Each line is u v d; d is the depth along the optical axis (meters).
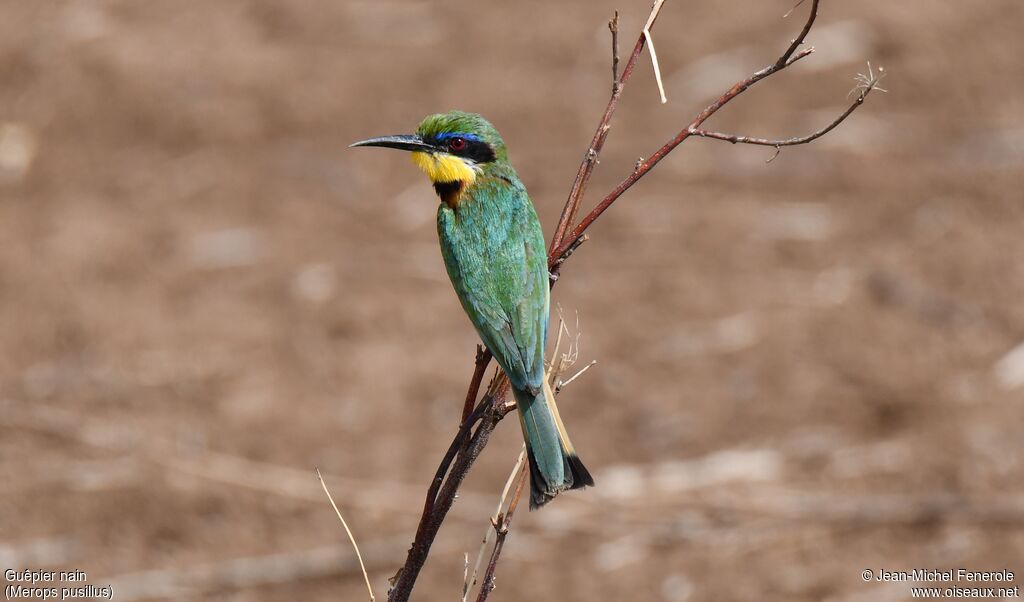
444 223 7.76
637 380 13.77
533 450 6.41
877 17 20.41
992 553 11.05
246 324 15.09
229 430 13.33
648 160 6.12
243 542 11.88
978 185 16.84
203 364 14.35
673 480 12.34
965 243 15.73
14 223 17.17
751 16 20.84
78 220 17.14
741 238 16.17
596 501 12.16
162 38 21.22
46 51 20.61
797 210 16.70
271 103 19.39
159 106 19.33
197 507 12.26
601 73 19.86
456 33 21.38
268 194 17.59
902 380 13.41
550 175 17.42
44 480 12.55
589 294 15.26
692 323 14.65
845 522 11.66
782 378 13.62
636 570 11.33
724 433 12.89
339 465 12.81
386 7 22.33
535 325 7.29
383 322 15.13
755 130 18.23
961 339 14.05
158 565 11.56
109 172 18.20
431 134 7.86
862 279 15.28
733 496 12.08
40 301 15.38
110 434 13.20
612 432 13.04
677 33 20.56
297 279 15.90
